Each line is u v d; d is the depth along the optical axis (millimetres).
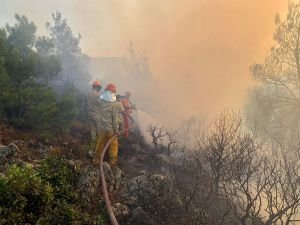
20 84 8492
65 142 8227
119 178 7223
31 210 4785
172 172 8289
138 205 6328
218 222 6285
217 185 7027
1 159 6230
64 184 5668
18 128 7922
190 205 6449
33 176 5008
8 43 8883
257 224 5973
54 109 8062
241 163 6895
